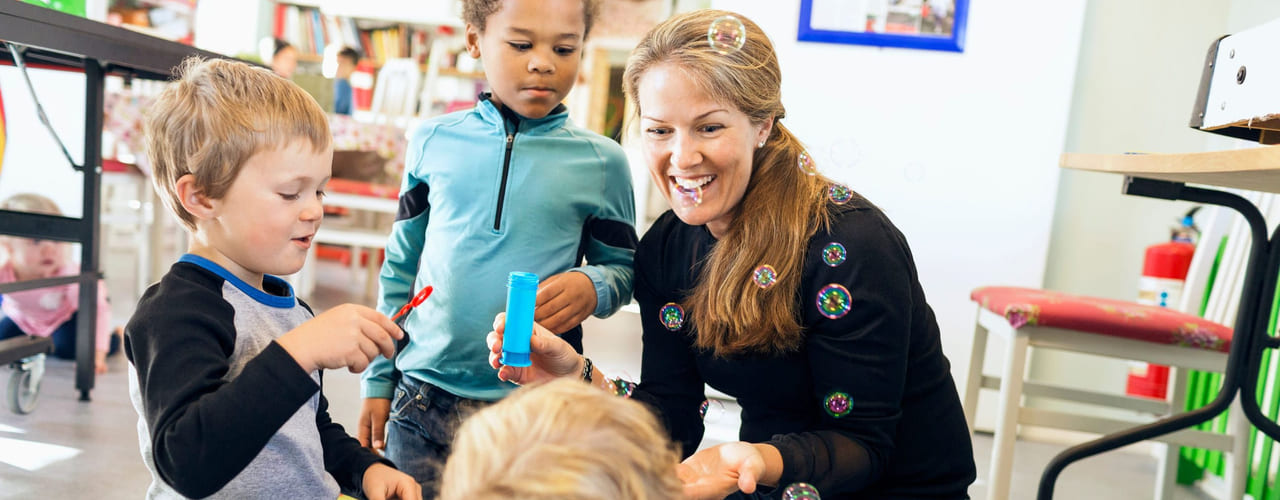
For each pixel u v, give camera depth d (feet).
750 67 2.87
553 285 3.54
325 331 2.52
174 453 2.25
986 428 8.76
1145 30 8.54
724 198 2.97
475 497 1.42
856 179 8.68
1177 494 7.32
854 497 3.23
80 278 7.21
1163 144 8.64
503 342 2.83
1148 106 8.61
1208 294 7.62
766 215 3.03
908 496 3.20
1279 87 3.17
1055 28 8.27
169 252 14.82
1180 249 7.79
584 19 3.91
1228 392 4.51
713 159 2.89
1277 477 6.48
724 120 2.87
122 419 7.10
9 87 7.67
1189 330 5.52
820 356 3.05
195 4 15.01
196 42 15.11
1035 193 8.45
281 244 2.74
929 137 8.53
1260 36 3.37
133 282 13.08
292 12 14.85
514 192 3.92
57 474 5.85
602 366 8.33
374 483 2.90
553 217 3.94
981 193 8.51
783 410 3.39
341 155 12.01
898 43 8.47
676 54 2.85
